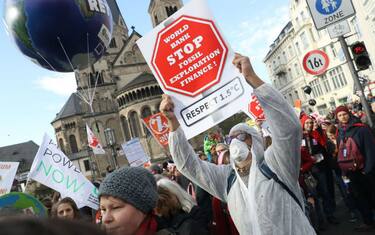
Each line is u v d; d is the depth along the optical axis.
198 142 55.22
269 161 2.95
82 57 9.02
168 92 3.57
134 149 15.17
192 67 3.52
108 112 60.22
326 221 8.62
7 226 0.60
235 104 3.47
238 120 54.84
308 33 47.88
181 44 3.56
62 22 8.11
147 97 59.09
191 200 3.51
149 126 11.41
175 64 3.55
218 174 3.37
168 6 70.31
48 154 6.54
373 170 6.67
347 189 8.09
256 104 7.75
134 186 2.23
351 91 41.03
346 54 9.09
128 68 62.97
